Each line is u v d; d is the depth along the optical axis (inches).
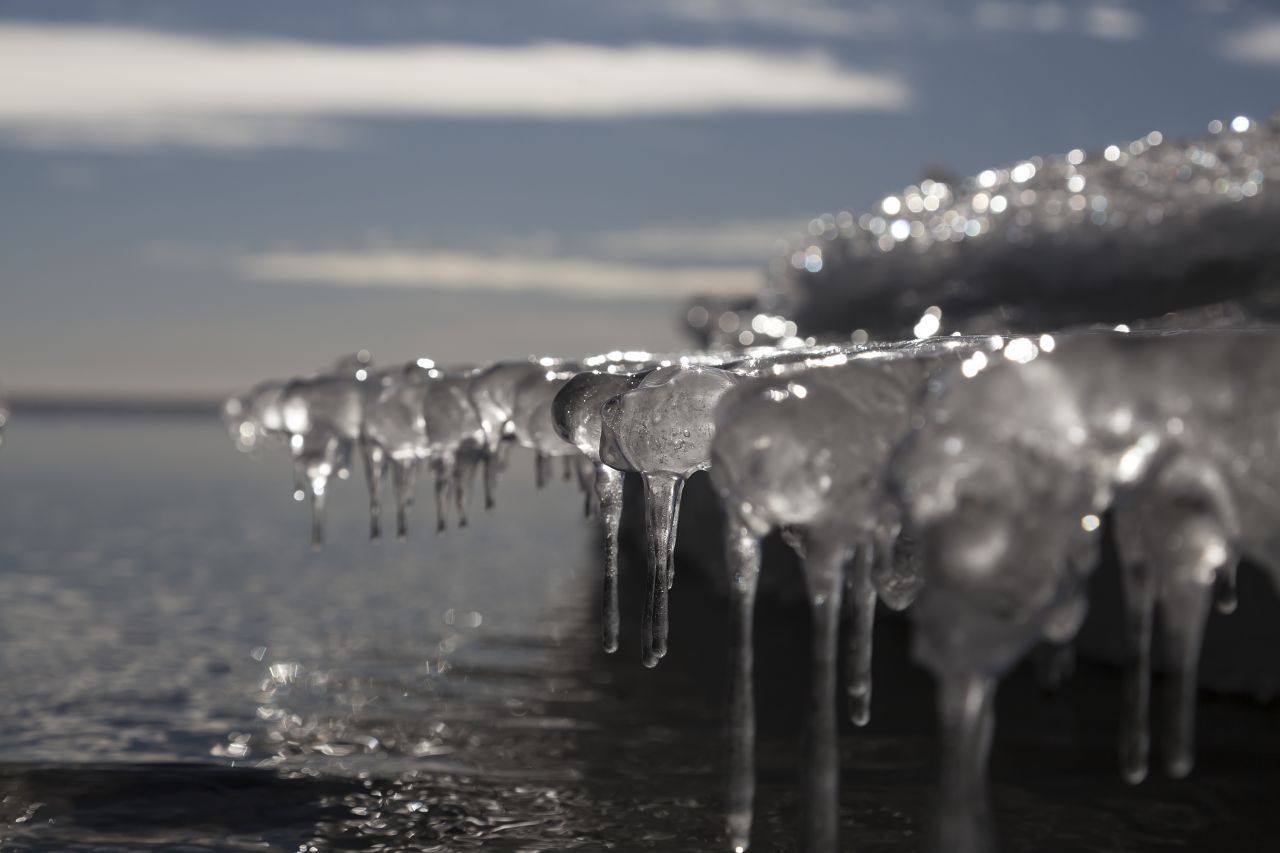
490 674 167.3
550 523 408.8
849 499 58.9
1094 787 112.0
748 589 62.7
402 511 110.1
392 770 121.2
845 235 247.0
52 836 102.0
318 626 209.0
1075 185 204.7
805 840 59.3
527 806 109.7
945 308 210.7
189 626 209.5
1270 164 181.8
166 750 128.3
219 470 709.3
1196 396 53.9
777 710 141.7
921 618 52.5
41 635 200.2
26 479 611.2
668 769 120.4
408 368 107.2
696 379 76.0
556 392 92.0
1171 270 176.9
